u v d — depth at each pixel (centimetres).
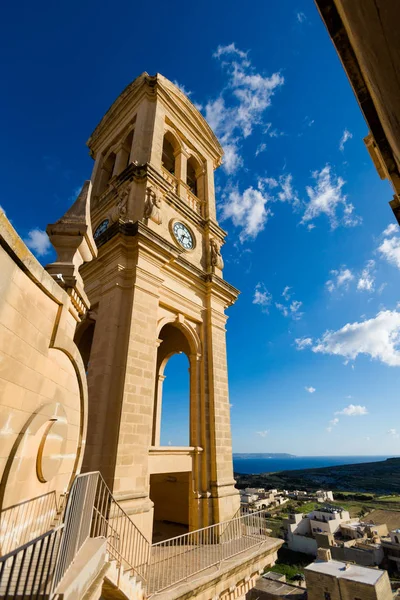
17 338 581
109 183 2356
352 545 5338
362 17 164
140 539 1142
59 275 820
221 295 2148
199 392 1802
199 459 1609
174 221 2100
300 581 4422
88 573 571
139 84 2523
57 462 755
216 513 1504
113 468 1193
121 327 1495
